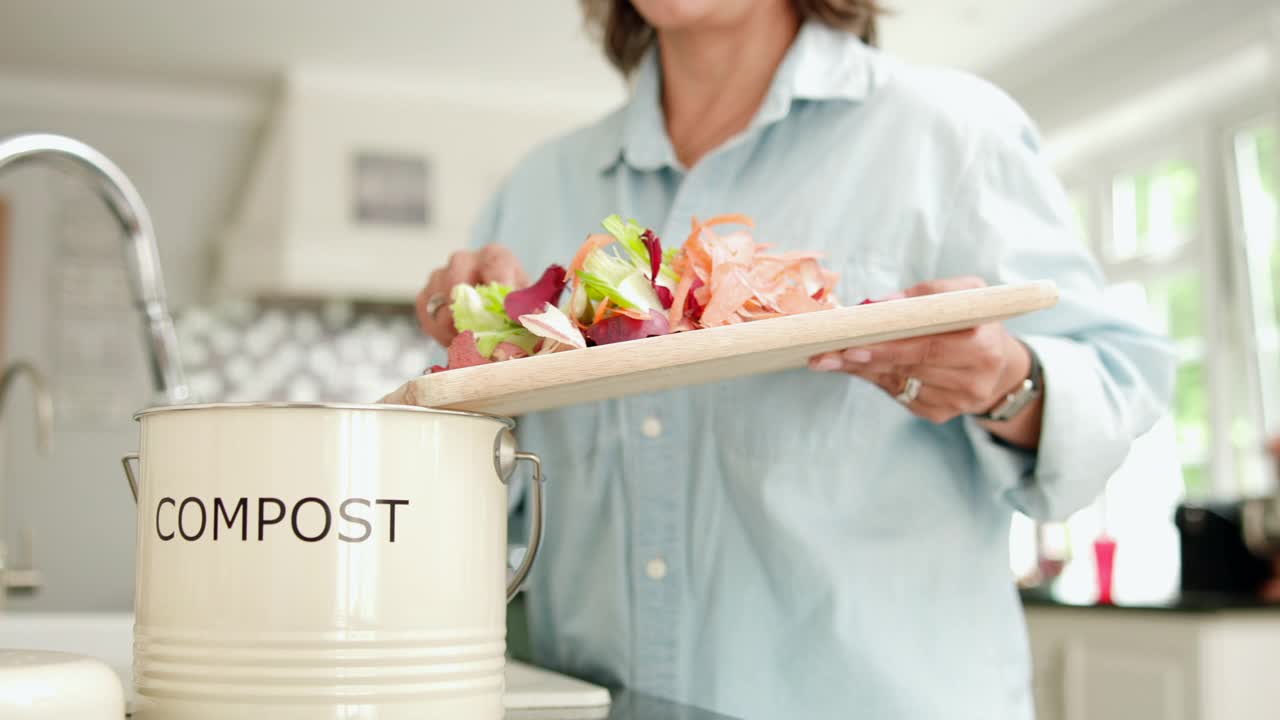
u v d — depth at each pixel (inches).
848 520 34.4
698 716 25.2
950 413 30.3
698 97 39.9
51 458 174.7
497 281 31.4
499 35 157.5
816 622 34.1
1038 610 105.0
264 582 19.5
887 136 36.2
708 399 35.9
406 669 20.0
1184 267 166.1
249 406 19.6
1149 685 91.6
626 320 24.1
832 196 36.2
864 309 21.9
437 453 20.4
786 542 34.2
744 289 25.0
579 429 37.9
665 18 35.5
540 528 22.9
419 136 170.1
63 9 149.7
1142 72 156.9
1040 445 31.8
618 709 26.3
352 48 161.6
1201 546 103.7
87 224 180.1
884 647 33.6
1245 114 157.8
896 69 37.4
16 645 45.4
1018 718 35.1
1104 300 34.4
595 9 46.1
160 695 20.2
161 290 36.7
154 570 20.5
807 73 36.9
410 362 177.2
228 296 165.3
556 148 43.3
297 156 165.3
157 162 182.2
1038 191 34.9
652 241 25.3
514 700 26.3
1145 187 176.1
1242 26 142.1
